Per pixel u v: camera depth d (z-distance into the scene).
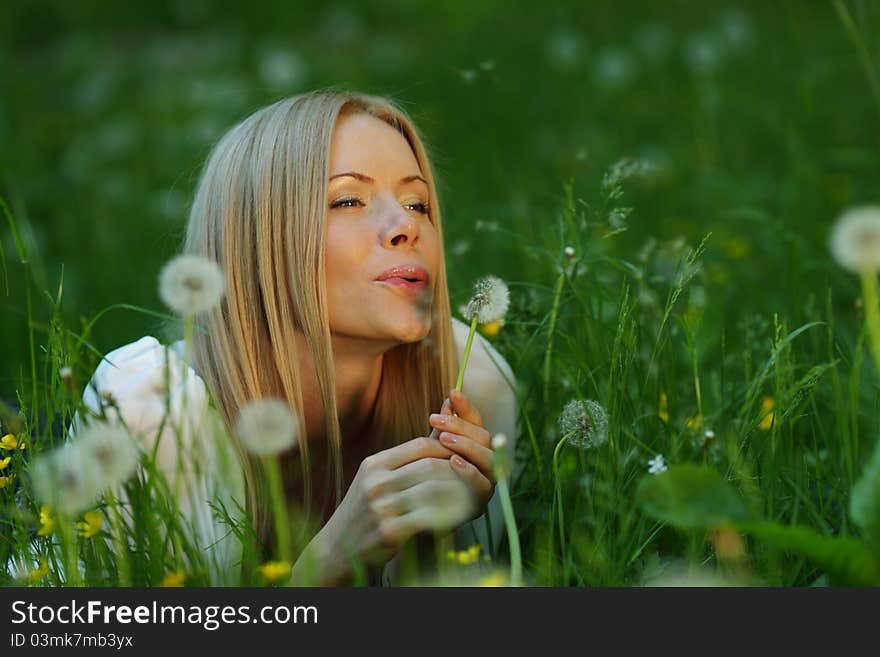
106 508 3.66
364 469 3.52
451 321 4.28
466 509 3.50
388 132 3.96
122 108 13.03
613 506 3.54
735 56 11.77
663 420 4.04
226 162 4.01
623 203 8.25
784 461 3.85
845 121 9.37
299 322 3.86
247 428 2.98
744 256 6.96
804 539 2.90
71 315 6.88
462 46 14.12
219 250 3.96
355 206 3.85
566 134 10.71
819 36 11.77
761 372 3.96
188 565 3.63
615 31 13.85
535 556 3.80
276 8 17.59
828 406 4.31
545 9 14.69
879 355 2.87
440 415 3.64
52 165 11.28
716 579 3.24
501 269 6.66
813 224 7.48
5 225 9.33
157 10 18.09
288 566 3.06
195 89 12.14
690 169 8.83
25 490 3.58
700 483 2.97
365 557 3.44
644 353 4.63
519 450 4.50
